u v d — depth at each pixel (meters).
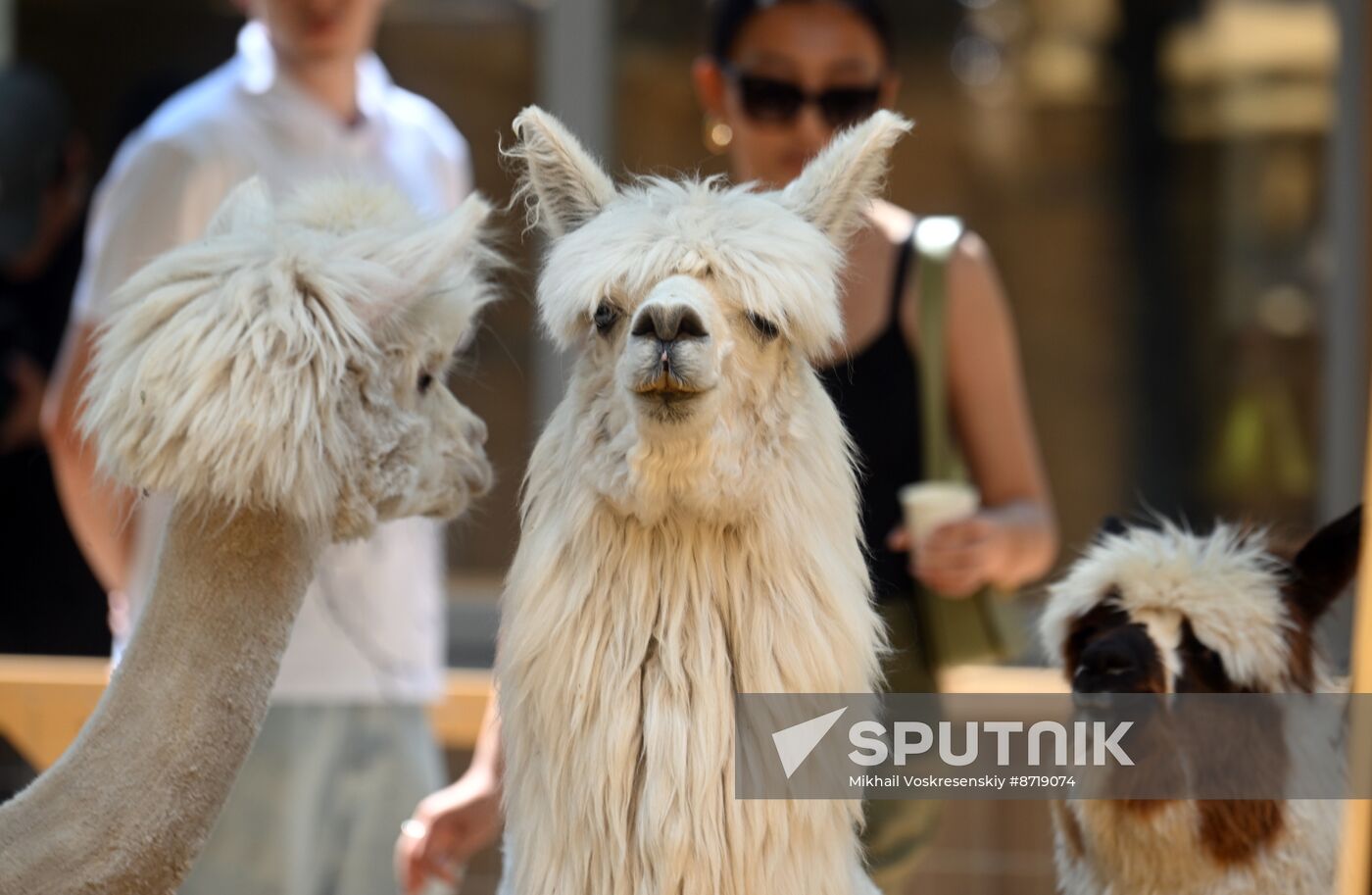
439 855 6.63
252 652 4.83
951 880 6.97
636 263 4.54
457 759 8.95
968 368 6.70
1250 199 16.62
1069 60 18.56
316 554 4.98
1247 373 16.27
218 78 7.68
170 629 4.78
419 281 4.99
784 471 4.70
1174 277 18.17
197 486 4.64
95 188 13.41
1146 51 18.30
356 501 4.97
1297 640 5.03
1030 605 7.38
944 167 18.72
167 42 13.83
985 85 18.59
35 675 6.70
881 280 6.43
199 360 4.58
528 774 4.68
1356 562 5.06
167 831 4.66
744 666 4.62
